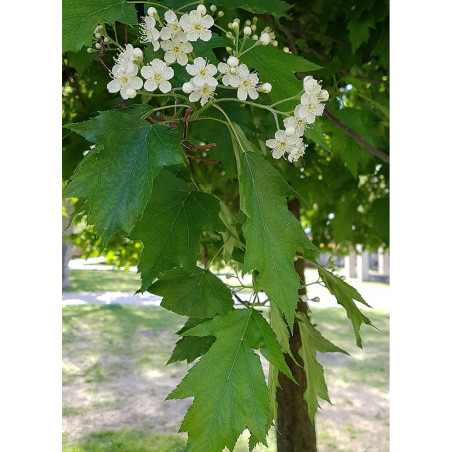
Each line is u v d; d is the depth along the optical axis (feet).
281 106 4.26
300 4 9.65
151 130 3.31
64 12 3.51
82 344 24.97
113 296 37.88
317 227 14.20
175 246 4.14
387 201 11.53
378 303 36.88
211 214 4.24
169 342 25.55
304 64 4.25
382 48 9.25
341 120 7.90
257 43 3.95
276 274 3.49
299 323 5.25
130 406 17.92
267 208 3.58
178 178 4.40
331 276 4.73
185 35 3.64
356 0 8.83
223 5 4.37
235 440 3.46
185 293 4.52
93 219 3.12
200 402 3.47
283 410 10.29
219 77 3.74
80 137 6.21
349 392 20.11
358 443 15.97
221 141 5.90
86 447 15.15
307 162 11.17
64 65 6.79
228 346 3.65
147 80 3.58
